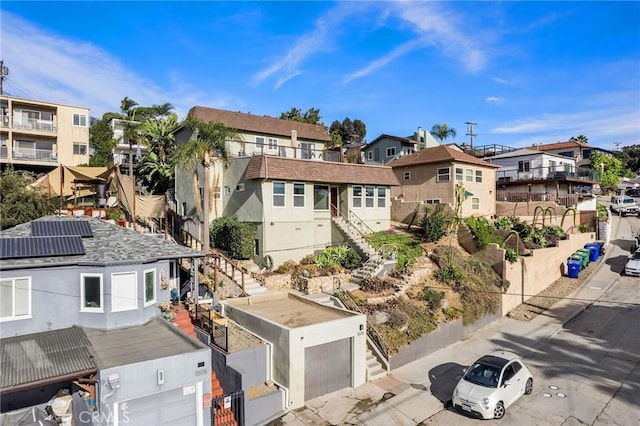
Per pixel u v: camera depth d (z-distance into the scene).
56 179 29.20
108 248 15.45
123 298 14.64
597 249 37.47
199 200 28.62
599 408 14.88
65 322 14.03
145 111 56.91
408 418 14.40
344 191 29.91
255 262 25.80
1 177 25.28
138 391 11.25
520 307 27.50
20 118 44.28
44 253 13.91
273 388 15.20
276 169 25.55
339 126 89.31
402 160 41.62
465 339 22.03
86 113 47.62
